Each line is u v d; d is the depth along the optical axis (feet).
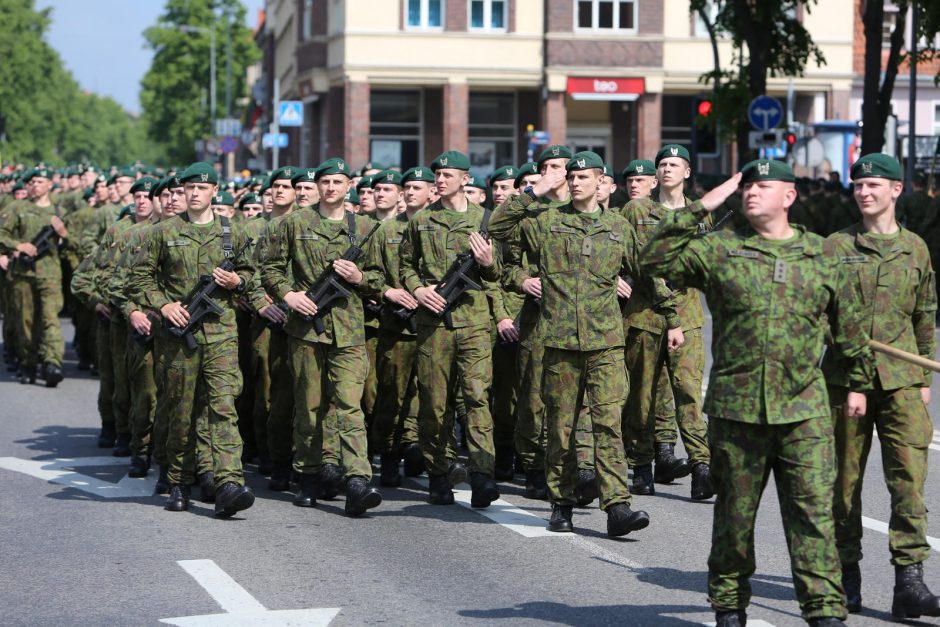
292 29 248.11
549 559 36.35
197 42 381.60
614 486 38.37
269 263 42.80
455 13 194.08
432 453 43.88
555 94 194.90
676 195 45.11
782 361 27.22
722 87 123.24
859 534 31.65
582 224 38.50
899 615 30.94
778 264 27.35
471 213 44.01
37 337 73.26
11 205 72.95
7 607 31.81
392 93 201.16
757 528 40.19
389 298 44.68
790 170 27.58
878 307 31.42
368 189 50.98
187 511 42.88
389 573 34.86
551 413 39.14
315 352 42.68
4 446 55.06
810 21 197.36
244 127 357.82
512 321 47.42
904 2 112.37
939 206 106.22
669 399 47.11
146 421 48.49
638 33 194.90
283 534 39.47
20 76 388.98
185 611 31.40
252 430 52.29
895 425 31.17
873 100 114.83
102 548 37.73
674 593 32.96
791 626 30.19
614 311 38.50
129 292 43.01
